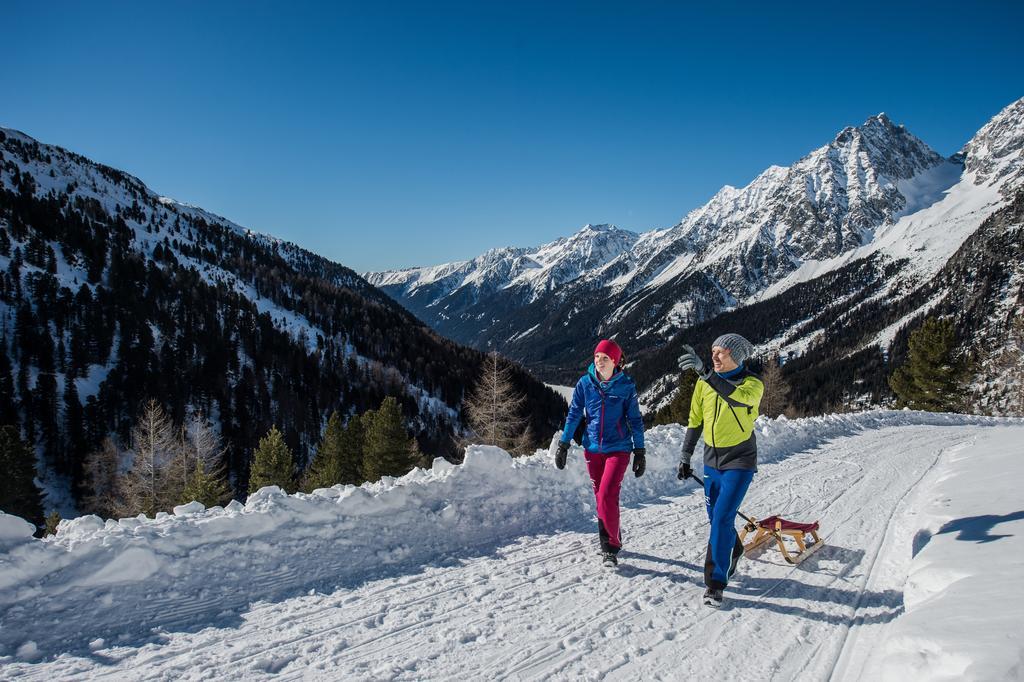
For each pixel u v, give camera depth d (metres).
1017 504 5.15
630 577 4.48
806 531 4.99
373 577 4.36
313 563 4.36
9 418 73.12
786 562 4.80
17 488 36.88
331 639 3.42
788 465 9.37
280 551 4.35
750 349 4.17
